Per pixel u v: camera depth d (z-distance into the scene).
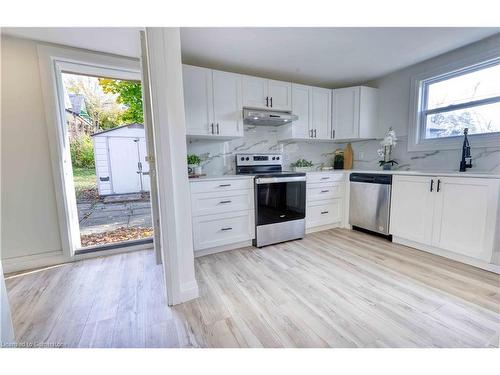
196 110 2.49
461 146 2.52
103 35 2.03
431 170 2.73
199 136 2.65
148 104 1.84
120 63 2.42
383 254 2.38
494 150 2.28
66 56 2.21
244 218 2.60
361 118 3.26
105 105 5.61
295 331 1.31
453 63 2.50
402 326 1.33
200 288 1.79
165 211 1.50
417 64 2.85
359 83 3.56
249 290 1.75
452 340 1.21
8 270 2.13
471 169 2.45
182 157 1.56
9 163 2.10
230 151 3.12
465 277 1.88
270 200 2.70
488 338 1.22
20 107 2.10
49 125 2.20
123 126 5.74
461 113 2.56
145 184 6.08
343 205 3.36
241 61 2.65
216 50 2.36
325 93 3.36
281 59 2.62
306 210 3.04
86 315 1.49
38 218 2.23
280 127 3.35
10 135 2.08
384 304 1.54
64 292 1.78
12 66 2.05
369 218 2.97
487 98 2.35
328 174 3.18
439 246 2.26
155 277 2.02
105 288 1.83
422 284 1.78
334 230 3.27
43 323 1.41
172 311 1.51
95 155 5.54
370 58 2.65
